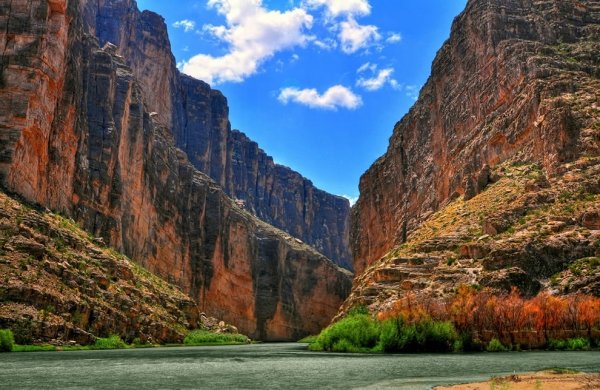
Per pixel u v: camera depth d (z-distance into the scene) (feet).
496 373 90.43
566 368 92.27
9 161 203.41
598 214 182.39
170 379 88.94
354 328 176.24
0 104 211.61
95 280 201.57
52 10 232.94
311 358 139.03
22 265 169.48
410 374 91.97
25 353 143.84
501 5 320.29
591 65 270.67
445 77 363.56
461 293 168.45
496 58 298.56
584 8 313.94
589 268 165.89
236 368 110.01
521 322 147.74
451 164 320.70
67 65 254.47
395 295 197.26
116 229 283.18
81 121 270.46
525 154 253.03
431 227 258.37
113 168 289.12
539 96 250.78
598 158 209.67
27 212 194.70
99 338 184.85
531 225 193.88
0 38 220.64
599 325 144.15
